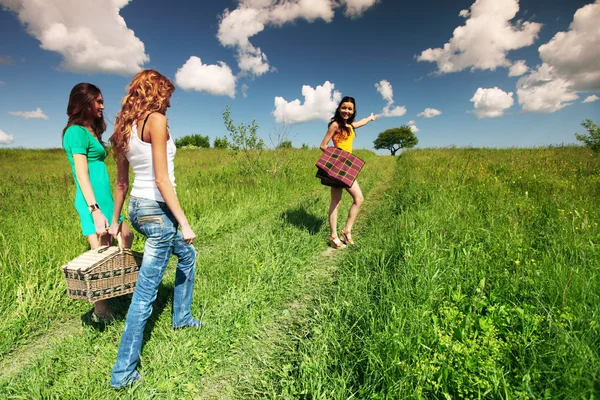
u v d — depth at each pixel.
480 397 1.77
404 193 7.46
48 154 23.44
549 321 2.17
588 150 14.15
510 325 2.31
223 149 24.88
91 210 2.51
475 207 5.23
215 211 6.29
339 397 1.92
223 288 3.35
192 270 2.59
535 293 2.57
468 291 2.89
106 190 2.88
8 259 3.62
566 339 1.95
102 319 2.78
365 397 1.94
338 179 4.30
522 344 2.10
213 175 10.41
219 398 2.12
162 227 2.16
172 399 2.08
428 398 1.89
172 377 2.24
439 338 2.22
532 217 4.58
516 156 13.93
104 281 2.26
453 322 2.38
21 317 2.85
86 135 2.68
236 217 6.04
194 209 6.36
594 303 2.33
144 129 2.03
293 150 18.66
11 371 2.36
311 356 2.33
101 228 2.48
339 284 3.33
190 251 2.51
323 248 4.70
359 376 2.17
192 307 2.98
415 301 2.69
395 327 2.33
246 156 10.77
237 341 2.62
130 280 2.41
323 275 3.79
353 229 5.60
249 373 2.33
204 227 5.48
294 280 3.64
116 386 2.12
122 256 2.35
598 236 3.60
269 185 8.66
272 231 5.03
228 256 4.09
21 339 2.71
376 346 2.22
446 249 3.58
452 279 3.02
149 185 2.12
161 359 2.37
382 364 2.05
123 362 2.14
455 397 1.86
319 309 3.04
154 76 2.12
